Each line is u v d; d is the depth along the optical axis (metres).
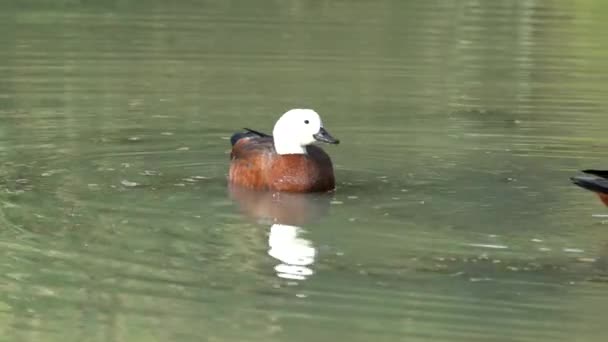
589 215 14.16
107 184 15.30
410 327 10.52
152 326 10.54
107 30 25.69
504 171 16.20
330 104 19.91
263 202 14.66
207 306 10.98
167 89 20.80
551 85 21.39
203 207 14.36
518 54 23.88
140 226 13.48
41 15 27.28
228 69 22.39
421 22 27.16
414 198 14.86
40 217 13.71
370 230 13.49
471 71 22.38
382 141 17.70
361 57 23.34
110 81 21.28
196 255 12.45
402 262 12.30
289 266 12.10
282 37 25.28
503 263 12.30
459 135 18.06
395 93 20.67
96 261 12.19
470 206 14.51
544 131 18.36
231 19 27.30
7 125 18.20
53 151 16.88
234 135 16.30
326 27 26.48
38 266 12.02
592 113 19.47
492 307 10.98
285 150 15.20
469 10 28.81
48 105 19.50
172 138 17.78
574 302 11.16
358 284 11.59
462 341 10.23
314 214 14.15
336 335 10.35
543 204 14.62
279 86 21.16
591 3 29.77
